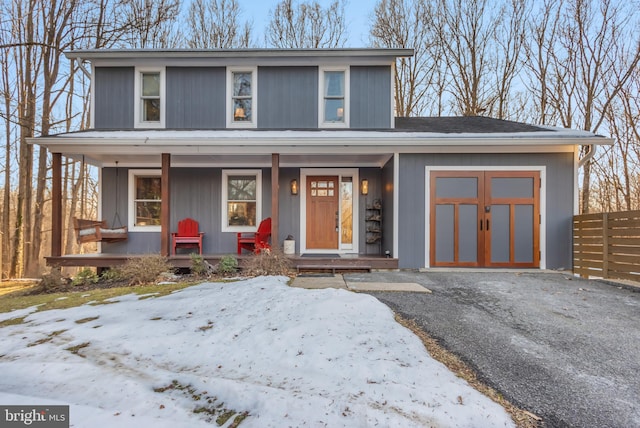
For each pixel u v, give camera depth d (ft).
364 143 21.17
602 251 18.86
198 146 21.72
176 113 26.23
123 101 26.13
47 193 47.09
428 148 21.89
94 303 15.26
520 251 21.86
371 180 27.40
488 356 9.50
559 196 21.68
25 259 38.42
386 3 51.90
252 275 20.26
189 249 27.09
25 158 37.99
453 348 10.00
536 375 8.50
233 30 55.06
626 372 8.71
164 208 22.29
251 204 27.81
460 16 48.85
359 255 25.32
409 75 51.44
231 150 22.25
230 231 27.27
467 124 27.09
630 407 7.23
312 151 22.27
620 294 15.79
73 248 45.27
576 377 8.43
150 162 26.48
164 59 25.90
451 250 22.08
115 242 26.66
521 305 14.12
